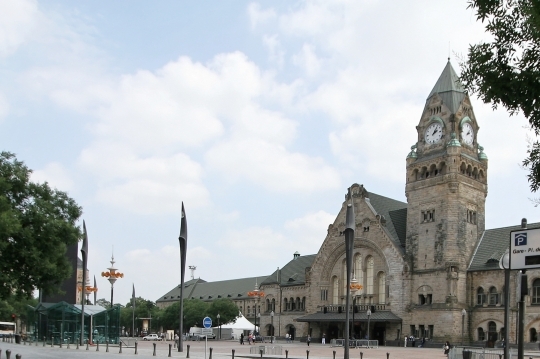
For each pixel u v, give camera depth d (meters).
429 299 99.81
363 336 110.25
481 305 96.12
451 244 98.69
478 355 47.88
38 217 45.16
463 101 106.25
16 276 45.34
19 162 46.94
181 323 65.75
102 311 91.50
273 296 139.25
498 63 17.16
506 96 16.89
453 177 100.25
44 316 92.62
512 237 16.36
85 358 51.16
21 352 59.66
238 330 134.25
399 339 102.38
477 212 103.81
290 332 130.75
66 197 49.72
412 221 105.88
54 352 61.28
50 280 48.22
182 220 66.81
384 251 108.25
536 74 16.27
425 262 101.75
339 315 112.19
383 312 106.00
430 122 107.25
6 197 43.25
